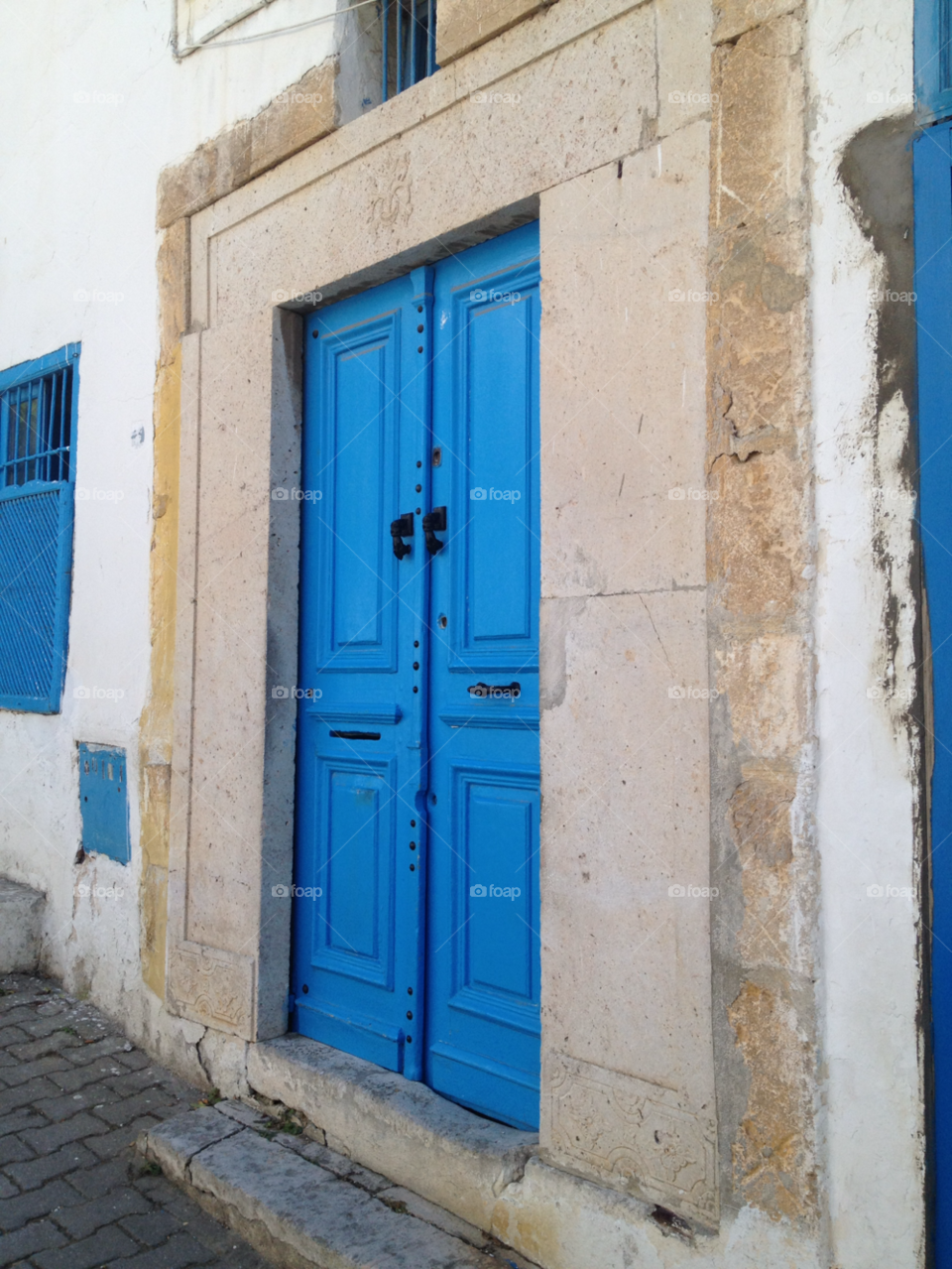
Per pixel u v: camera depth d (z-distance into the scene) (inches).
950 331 75.2
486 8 110.3
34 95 206.8
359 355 136.0
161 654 160.1
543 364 103.7
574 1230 93.7
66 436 195.2
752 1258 81.4
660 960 90.0
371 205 126.6
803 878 79.8
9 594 208.7
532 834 109.4
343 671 135.2
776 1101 80.7
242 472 144.3
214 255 154.4
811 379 81.8
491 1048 113.0
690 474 90.1
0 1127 131.4
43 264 201.3
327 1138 121.5
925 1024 74.1
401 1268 95.0
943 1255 72.8
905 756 75.9
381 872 127.6
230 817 141.9
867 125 79.4
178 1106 138.6
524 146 107.1
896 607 76.7
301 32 138.0
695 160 91.0
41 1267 103.1
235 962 139.1
